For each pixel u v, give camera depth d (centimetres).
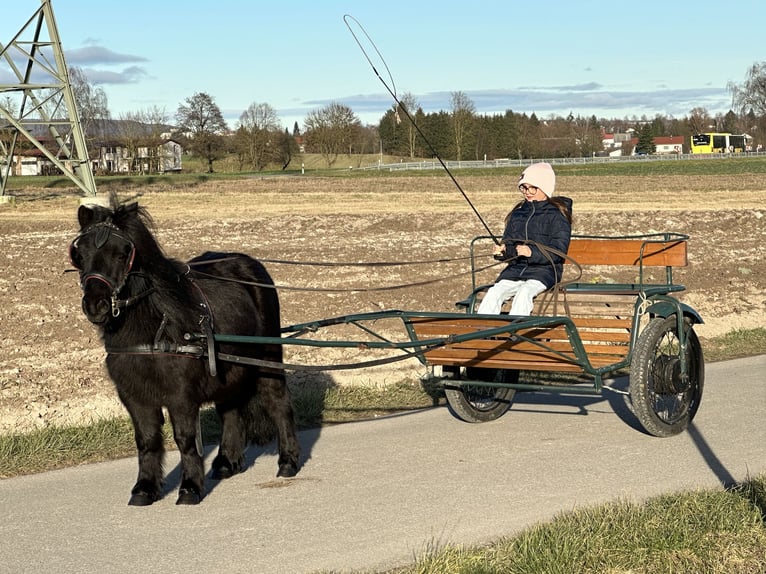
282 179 5388
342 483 699
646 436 829
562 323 738
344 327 1345
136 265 611
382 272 1889
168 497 675
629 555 514
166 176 5609
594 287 915
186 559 544
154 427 654
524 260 830
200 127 9556
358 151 10212
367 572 514
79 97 9056
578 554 510
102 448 817
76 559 547
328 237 2520
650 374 820
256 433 755
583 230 2722
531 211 833
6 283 1733
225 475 730
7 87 3712
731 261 2089
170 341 625
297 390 1018
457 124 9175
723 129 15525
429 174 6412
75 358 1169
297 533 586
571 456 761
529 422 896
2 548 569
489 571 493
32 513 639
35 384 1037
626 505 597
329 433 866
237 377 707
